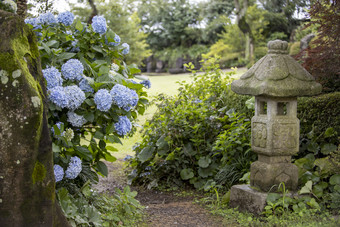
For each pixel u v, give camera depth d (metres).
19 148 2.07
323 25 4.34
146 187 5.04
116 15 14.88
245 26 20.34
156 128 5.33
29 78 2.14
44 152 2.19
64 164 2.88
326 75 4.57
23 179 2.09
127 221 3.23
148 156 5.09
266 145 3.52
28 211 2.12
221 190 4.38
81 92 2.76
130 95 2.89
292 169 3.61
